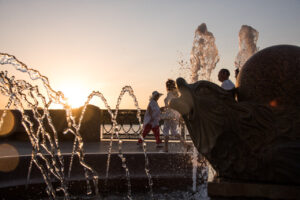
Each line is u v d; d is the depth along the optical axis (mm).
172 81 6500
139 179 3961
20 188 3434
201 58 6734
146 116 8070
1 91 3555
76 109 10047
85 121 10031
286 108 1996
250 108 2025
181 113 2232
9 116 10148
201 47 6758
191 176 4121
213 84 2170
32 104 3676
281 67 2062
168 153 4156
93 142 9891
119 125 11375
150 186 3953
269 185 1851
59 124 10047
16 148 7559
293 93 2012
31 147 7832
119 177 3949
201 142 2141
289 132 1920
